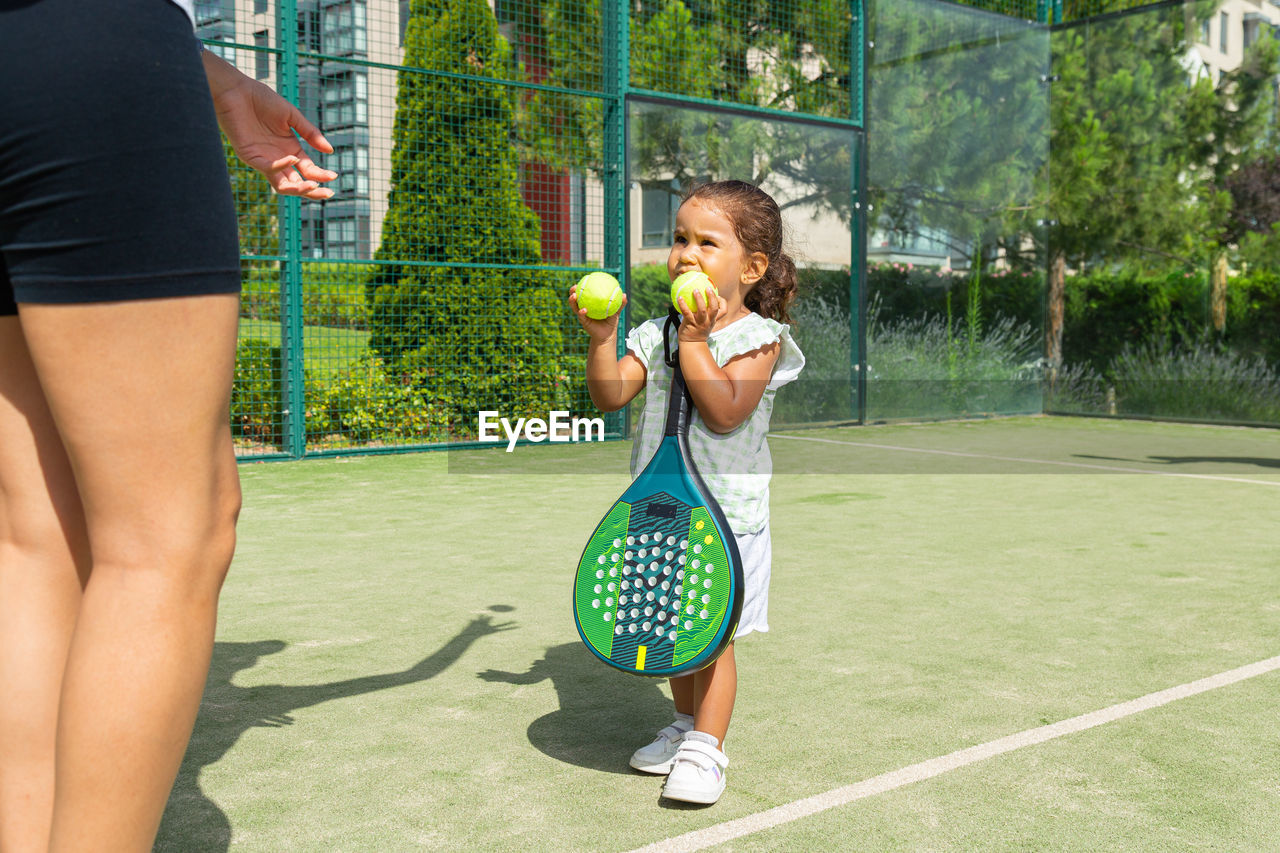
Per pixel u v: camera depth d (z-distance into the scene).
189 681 1.03
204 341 1.01
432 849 1.76
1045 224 11.02
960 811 1.92
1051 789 2.02
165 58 0.98
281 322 7.43
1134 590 3.70
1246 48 9.79
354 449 7.75
